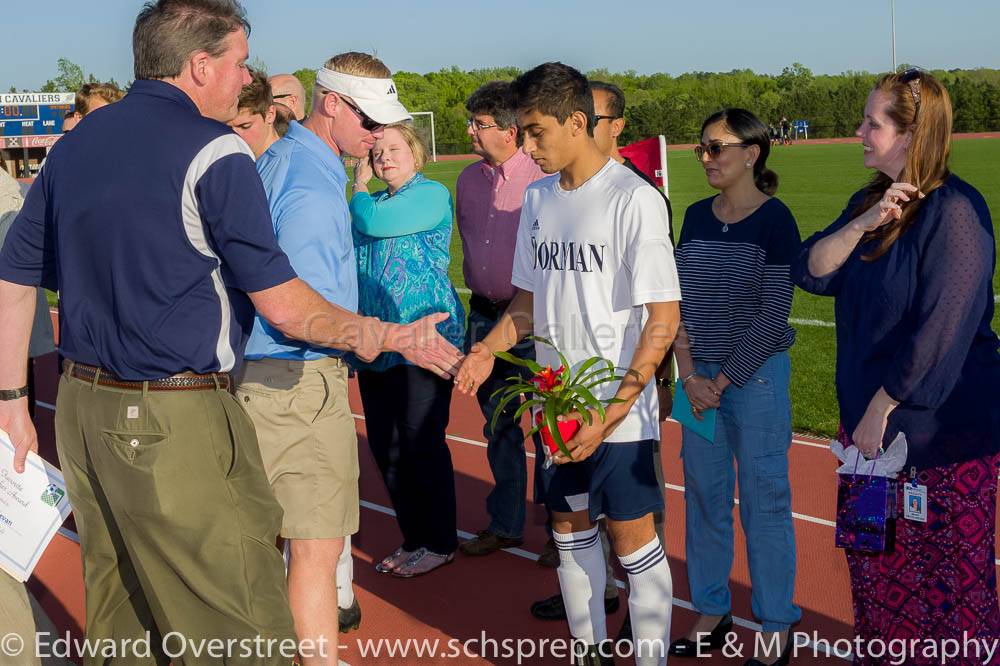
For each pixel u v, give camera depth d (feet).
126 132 8.39
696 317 12.28
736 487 18.44
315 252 10.77
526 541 16.65
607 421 9.82
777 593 12.13
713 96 263.70
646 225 9.85
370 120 11.76
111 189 8.25
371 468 20.52
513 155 14.89
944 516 9.37
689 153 165.07
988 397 9.33
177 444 8.46
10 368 9.34
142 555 8.82
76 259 8.50
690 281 12.32
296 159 11.06
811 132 222.07
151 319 8.29
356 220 14.47
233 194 8.30
